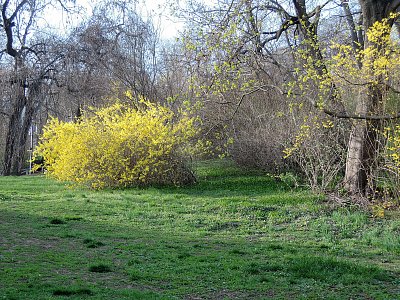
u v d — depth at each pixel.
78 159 16.88
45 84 27.84
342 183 13.73
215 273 7.18
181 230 10.69
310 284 6.80
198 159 21.36
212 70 14.65
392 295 6.45
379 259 8.72
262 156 18.03
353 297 6.32
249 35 14.59
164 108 17.27
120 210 12.55
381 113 12.49
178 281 6.75
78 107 26.09
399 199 12.25
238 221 11.62
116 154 16.67
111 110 19.12
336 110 13.50
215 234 10.48
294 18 16.02
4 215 11.56
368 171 13.10
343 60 11.73
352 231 10.84
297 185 14.91
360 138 13.29
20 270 6.90
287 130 16.28
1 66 28.58
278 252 8.79
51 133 19.33
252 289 6.49
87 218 11.54
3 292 5.80
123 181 16.86
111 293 5.99
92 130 17.22
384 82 11.51
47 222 10.84
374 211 11.88
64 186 18.05
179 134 17.00
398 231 10.66
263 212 12.40
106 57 25.41
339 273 7.37
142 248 8.70
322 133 13.96
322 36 16.48
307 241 9.98
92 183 16.86
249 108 18.17
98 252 8.29
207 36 14.19
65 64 26.75
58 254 8.02
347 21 18.38
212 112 17.92
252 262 7.78
